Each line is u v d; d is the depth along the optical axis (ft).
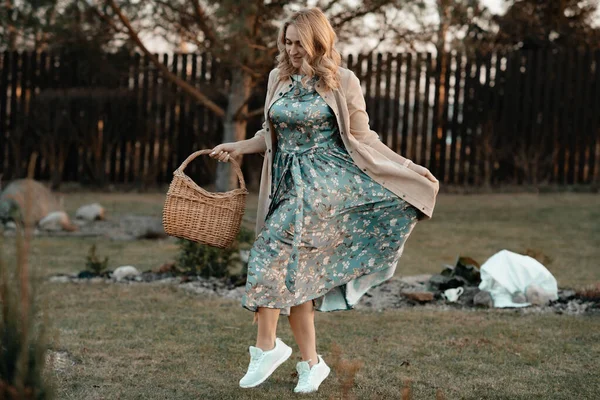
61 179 51.65
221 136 49.65
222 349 13.83
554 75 44.04
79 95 50.93
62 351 13.33
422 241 30.78
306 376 11.29
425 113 45.14
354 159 11.43
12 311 7.54
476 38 45.14
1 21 35.09
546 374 12.44
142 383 11.65
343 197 11.28
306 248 11.11
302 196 11.03
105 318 16.15
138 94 50.42
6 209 33.45
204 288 19.88
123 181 51.34
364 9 32.71
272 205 11.48
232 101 37.29
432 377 12.21
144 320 16.07
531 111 44.37
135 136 50.72
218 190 38.24
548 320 16.35
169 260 25.84
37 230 32.63
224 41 31.63
